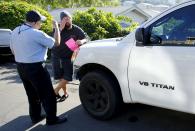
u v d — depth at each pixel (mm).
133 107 6039
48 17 14859
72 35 6211
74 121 5461
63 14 6160
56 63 6398
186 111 4254
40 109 5453
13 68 11000
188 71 4121
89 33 13766
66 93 6766
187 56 4121
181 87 4219
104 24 14039
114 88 5094
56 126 5273
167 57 4301
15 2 15500
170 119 5441
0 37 11812
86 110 5598
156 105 4539
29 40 4719
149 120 5410
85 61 5359
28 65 4805
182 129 5020
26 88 5219
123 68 4801
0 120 5590
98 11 14578
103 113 5316
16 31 4848
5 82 8578
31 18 4770
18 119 5625
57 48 6246
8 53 12016
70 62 6281
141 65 4570
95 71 5316
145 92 4605
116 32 14039
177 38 4281
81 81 5535
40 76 4922
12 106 6336
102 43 5344
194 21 4184
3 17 14758
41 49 4844
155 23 4520
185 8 4289
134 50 4660
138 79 4641
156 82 4445
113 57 4922
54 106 5250
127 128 5105
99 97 5379
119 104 5156
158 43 4426
